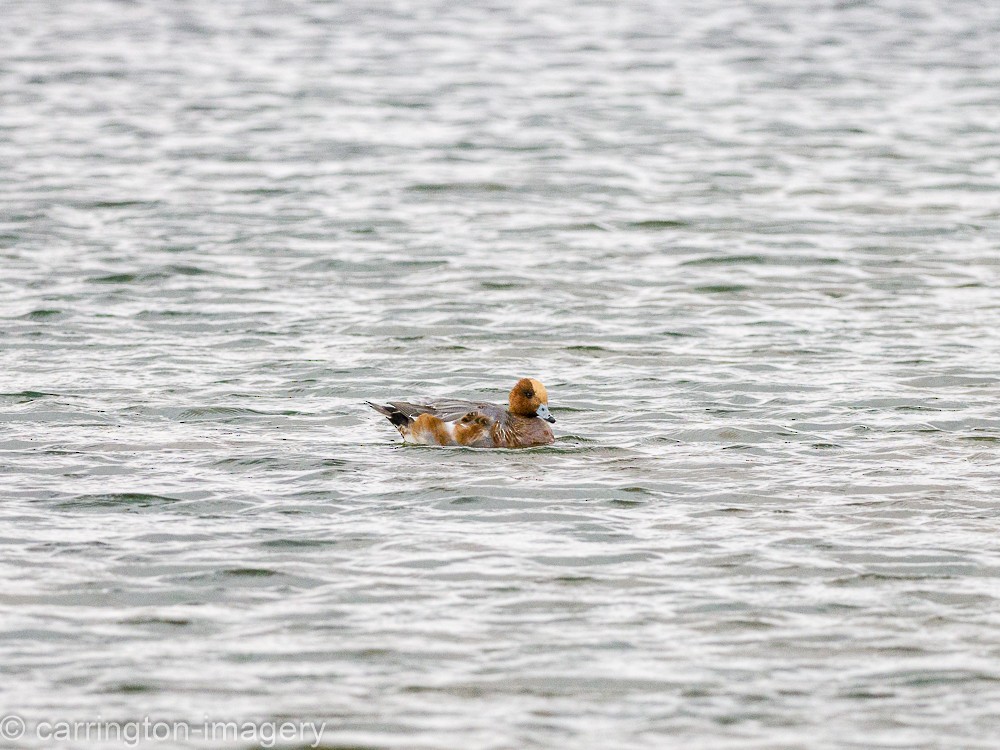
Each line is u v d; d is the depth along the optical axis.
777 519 62.59
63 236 119.19
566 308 100.38
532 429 73.12
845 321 97.31
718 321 97.44
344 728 45.97
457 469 69.19
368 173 146.38
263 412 78.19
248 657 50.34
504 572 57.12
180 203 132.00
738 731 45.94
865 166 151.00
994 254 116.44
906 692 48.22
